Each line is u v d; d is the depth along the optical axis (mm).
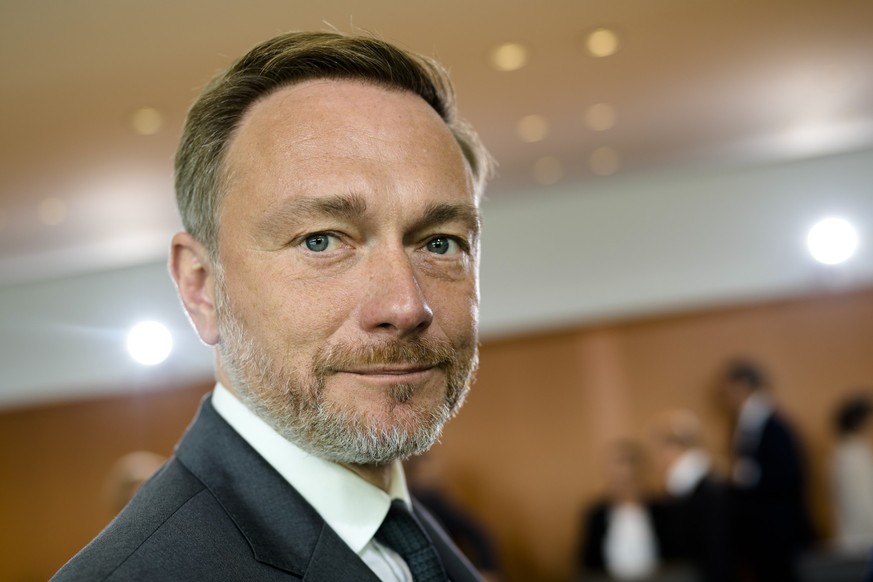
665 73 3828
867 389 5465
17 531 6414
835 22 3449
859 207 5496
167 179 4512
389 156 887
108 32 2908
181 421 6230
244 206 893
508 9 3031
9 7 2705
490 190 5602
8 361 6383
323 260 866
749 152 5293
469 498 5879
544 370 5898
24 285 6410
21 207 4770
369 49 950
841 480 5020
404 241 895
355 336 850
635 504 4809
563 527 5777
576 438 5828
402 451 867
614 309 5789
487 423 5930
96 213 5000
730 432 5609
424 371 879
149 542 786
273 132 896
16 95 3361
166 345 6223
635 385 5785
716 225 5691
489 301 5945
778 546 4727
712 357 5688
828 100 4434
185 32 2938
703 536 4383
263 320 873
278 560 825
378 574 895
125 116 3643
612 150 4961
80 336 6316
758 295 5609
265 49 952
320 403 851
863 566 4043
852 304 5523
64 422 6406
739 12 3279
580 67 3646
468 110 4035
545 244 5902
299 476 891
